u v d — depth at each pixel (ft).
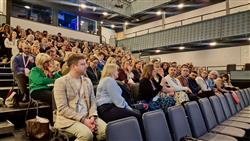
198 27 30.35
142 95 10.25
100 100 7.76
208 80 16.42
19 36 19.29
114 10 36.50
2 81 12.58
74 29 34.88
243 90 15.43
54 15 32.53
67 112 6.27
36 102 9.34
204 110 8.53
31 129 7.96
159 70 12.02
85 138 5.92
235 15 26.43
